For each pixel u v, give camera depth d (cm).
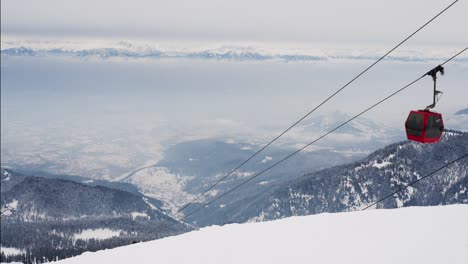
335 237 2333
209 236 2694
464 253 1867
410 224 2417
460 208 2734
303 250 2183
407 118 2334
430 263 1800
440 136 2261
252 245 2383
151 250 2559
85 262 2533
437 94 2252
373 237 2245
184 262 2252
